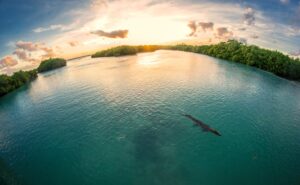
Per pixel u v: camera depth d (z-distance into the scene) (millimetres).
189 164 28938
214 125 39344
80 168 30062
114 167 29297
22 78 116062
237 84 66250
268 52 96312
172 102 51031
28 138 41688
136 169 28469
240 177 26344
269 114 44031
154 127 39406
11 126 49250
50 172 30062
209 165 28688
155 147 33219
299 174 26672
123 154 32000
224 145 33000
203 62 116688
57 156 33875
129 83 73500
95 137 37938
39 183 28078
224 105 48375
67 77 111250
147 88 64500
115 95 60562
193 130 37469
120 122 42594
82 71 126750
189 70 91938
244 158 29906
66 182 27750
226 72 86000
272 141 34125
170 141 34531
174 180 26156
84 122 44750
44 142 39062
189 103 49781
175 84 66812
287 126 39031
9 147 38938
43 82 110312
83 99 60844
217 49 136000
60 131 42312
